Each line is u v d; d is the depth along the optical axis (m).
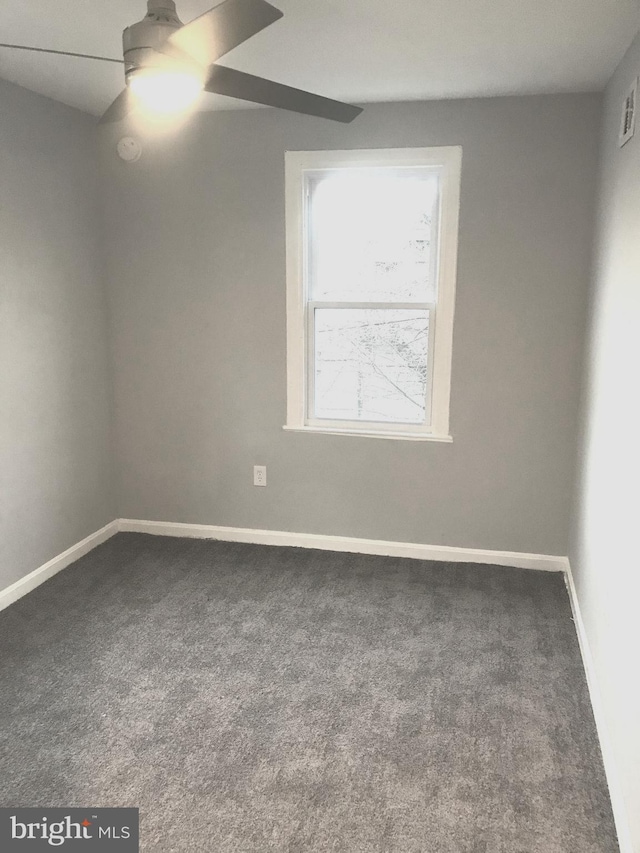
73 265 3.53
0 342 3.03
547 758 2.17
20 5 2.17
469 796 2.01
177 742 2.24
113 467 4.02
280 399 3.74
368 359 3.67
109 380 3.92
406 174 3.43
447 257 3.38
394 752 2.19
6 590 3.16
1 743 2.23
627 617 1.94
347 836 1.86
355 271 3.60
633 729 1.78
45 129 3.25
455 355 3.48
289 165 3.46
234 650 2.79
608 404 2.49
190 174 3.59
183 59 1.75
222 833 1.87
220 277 3.67
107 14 2.24
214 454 3.89
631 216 2.20
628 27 2.25
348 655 2.76
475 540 3.66
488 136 3.25
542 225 3.28
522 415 3.47
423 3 2.09
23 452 3.22
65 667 2.66
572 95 3.14
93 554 3.76
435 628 2.98
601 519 2.52
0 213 2.98
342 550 3.83
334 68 2.75
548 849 1.82
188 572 3.54
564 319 3.34
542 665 2.69
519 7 2.12
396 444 3.64
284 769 2.11
